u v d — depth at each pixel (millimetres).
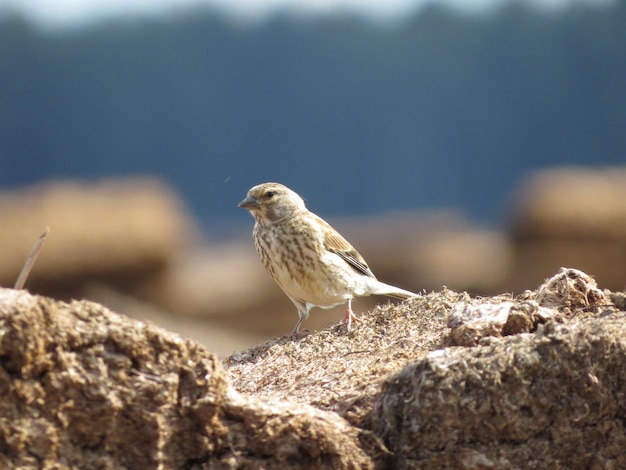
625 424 4016
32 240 19375
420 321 5320
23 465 3480
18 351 3457
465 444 3965
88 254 19250
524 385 3969
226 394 3824
